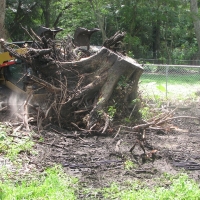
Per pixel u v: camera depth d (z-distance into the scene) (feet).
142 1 83.05
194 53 126.52
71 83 34.55
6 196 18.83
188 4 101.96
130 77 34.50
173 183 20.80
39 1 113.70
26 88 36.81
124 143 29.71
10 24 113.19
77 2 94.63
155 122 29.35
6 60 38.78
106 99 33.53
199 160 26.17
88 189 20.61
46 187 20.01
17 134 29.96
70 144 29.30
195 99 53.67
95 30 40.32
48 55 34.47
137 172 23.53
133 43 86.48
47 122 33.63
